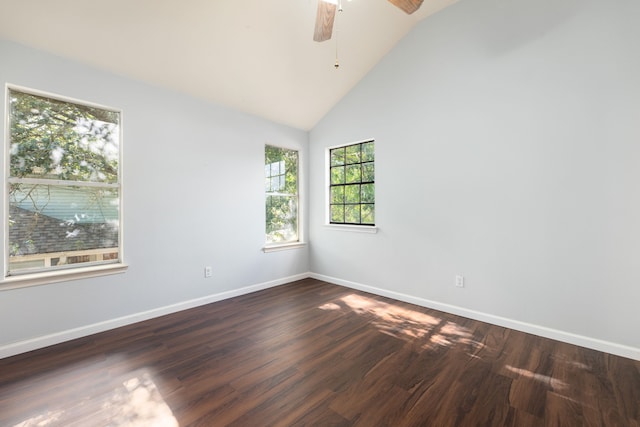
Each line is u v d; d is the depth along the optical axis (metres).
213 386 1.88
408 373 2.02
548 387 1.86
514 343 2.44
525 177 2.61
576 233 2.39
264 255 4.01
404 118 3.42
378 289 3.75
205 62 2.90
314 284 4.24
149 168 2.95
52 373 2.02
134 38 2.47
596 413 1.63
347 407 1.68
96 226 2.70
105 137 2.73
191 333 2.65
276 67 3.23
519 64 2.62
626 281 2.20
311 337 2.57
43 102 2.43
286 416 1.61
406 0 1.83
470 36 2.90
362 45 3.32
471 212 2.93
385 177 3.61
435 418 1.59
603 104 2.25
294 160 4.47
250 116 3.81
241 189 3.73
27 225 2.38
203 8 2.41
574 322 2.42
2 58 2.20
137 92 2.86
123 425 1.55
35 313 2.34
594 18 2.27
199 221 3.34
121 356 2.25
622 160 2.19
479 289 2.90
